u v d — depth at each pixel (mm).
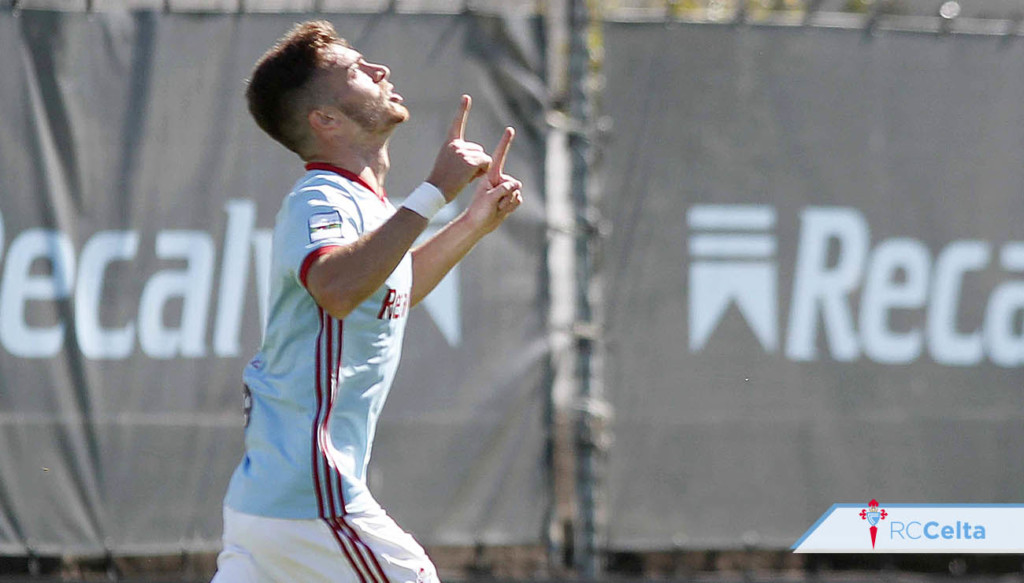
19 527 18266
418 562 11000
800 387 19391
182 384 18625
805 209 19594
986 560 19484
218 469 18625
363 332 10688
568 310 19422
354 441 10844
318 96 11000
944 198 19859
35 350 18438
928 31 20062
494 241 19062
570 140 19391
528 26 19359
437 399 18812
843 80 19828
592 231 19203
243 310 18781
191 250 18734
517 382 18969
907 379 19562
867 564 19344
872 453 19438
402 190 18922
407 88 19078
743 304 19391
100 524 18391
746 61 19688
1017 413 19656
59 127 18641
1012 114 20078
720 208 19469
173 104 18859
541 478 18938
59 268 18531
